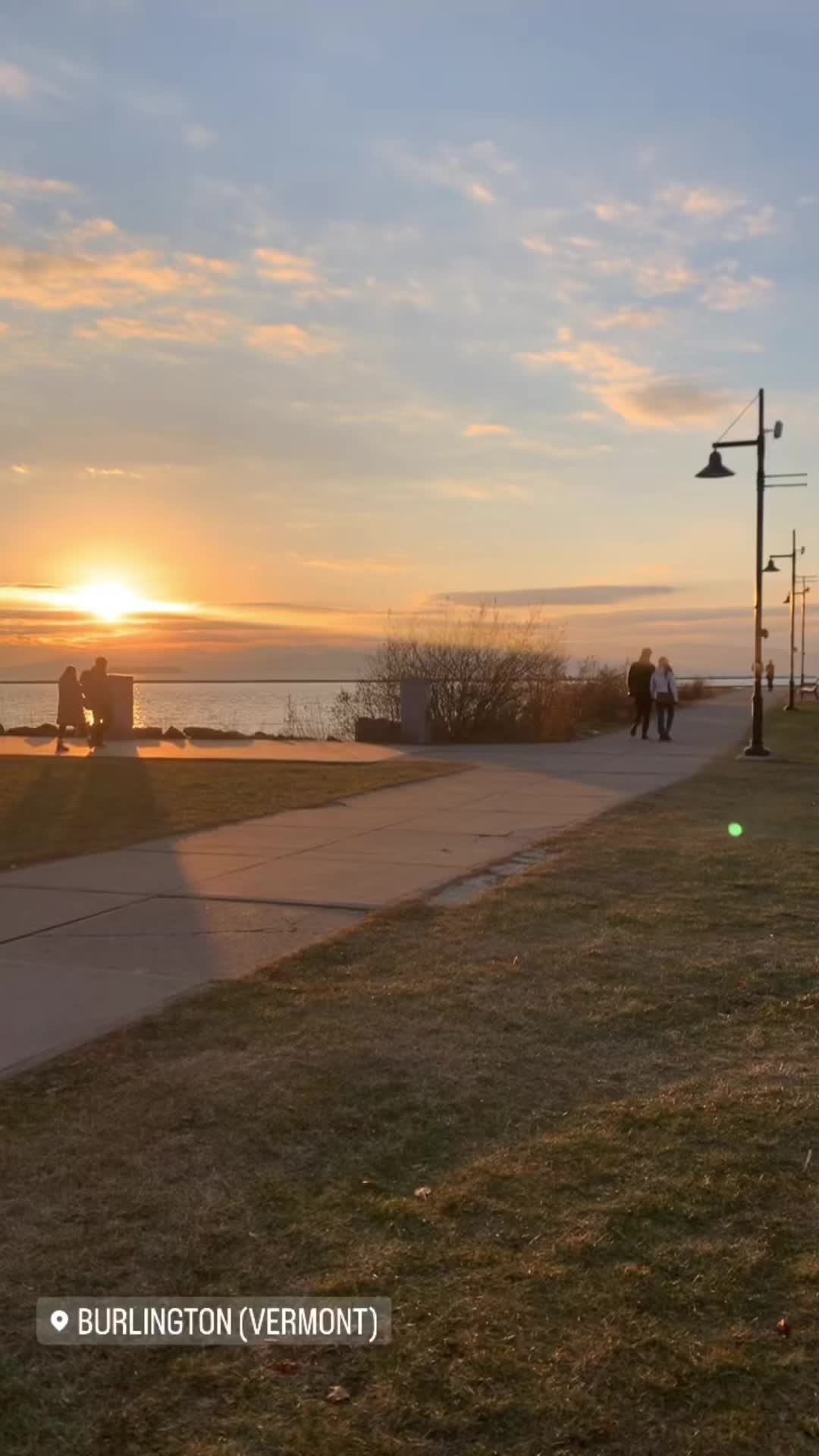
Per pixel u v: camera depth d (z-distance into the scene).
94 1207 3.98
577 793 15.57
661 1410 2.95
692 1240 3.76
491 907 8.55
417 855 10.73
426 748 24.17
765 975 6.80
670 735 28.78
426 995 6.45
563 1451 2.81
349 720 29.61
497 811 13.80
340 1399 3.00
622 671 35.25
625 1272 3.56
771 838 11.65
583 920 8.20
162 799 14.95
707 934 7.79
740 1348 3.19
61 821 13.02
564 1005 6.28
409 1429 2.89
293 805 14.30
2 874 9.88
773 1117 4.75
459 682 27.30
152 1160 4.34
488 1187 4.13
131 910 8.49
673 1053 5.57
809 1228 3.85
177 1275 3.56
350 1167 4.30
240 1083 5.12
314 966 7.01
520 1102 4.95
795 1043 5.71
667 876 9.71
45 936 7.71
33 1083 5.09
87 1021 5.92
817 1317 3.34
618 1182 4.17
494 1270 3.58
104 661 23.59
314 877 9.73
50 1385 3.06
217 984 6.58
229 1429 2.90
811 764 20.03
